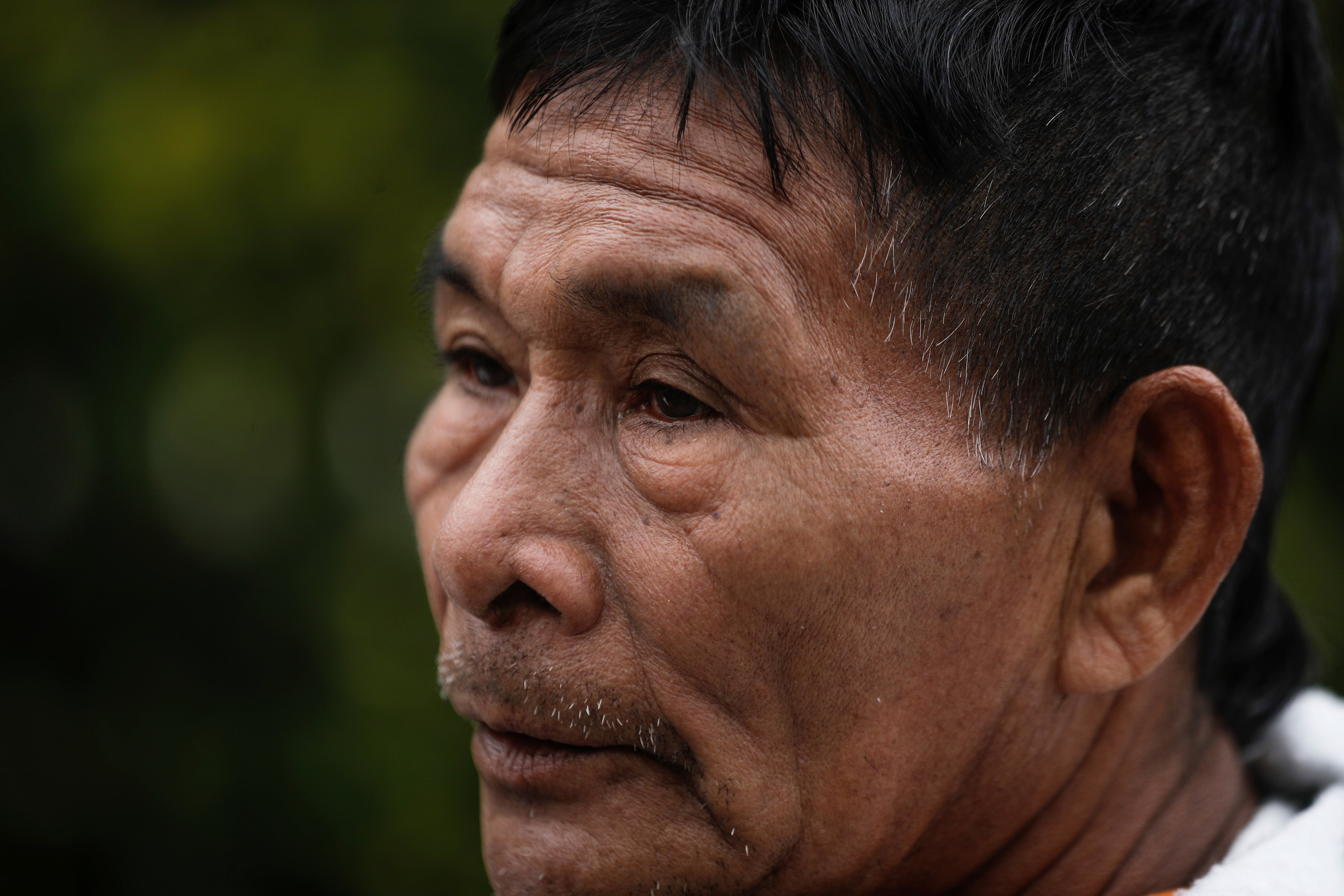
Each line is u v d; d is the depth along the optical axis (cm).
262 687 429
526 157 139
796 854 139
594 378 135
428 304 180
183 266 414
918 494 130
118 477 438
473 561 133
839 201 128
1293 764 171
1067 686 141
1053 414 135
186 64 414
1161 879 155
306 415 434
